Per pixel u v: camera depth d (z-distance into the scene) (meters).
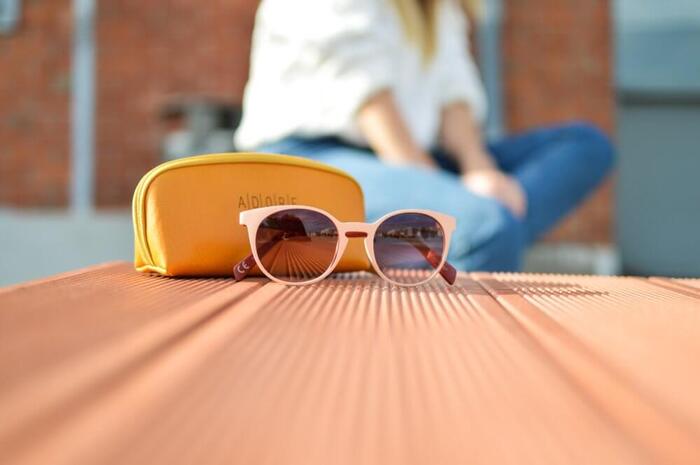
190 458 0.19
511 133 2.82
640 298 0.48
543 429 0.22
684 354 0.34
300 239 0.53
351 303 0.45
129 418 0.22
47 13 2.99
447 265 0.54
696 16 2.70
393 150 0.92
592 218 2.70
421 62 1.10
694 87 2.74
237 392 0.26
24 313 0.39
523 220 0.98
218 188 0.54
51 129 2.99
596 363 0.32
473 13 1.38
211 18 2.92
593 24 2.79
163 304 0.42
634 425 0.23
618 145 2.80
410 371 0.30
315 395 0.26
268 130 0.98
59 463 0.18
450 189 0.82
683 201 2.80
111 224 2.79
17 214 2.96
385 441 0.21
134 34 2.95
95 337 0.35
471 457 0.19
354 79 0.92
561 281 0.58
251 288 0.49
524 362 0.32
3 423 0.21
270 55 1.00
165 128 2.94
